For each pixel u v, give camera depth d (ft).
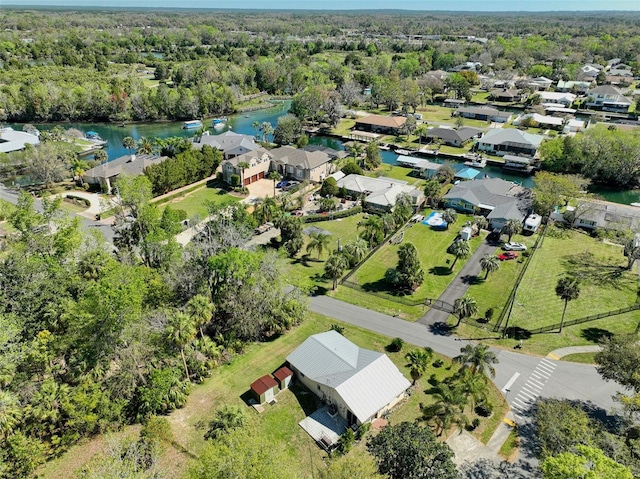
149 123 573.33
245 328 181.37
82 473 122.01
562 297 185.06
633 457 116.47
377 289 224.33
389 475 115.44
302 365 164.45
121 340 150.92
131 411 151.23
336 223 294.46
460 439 142.10
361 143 475.31
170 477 129.70
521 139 425.69
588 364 173.27
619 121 523.70
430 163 386.93
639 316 200.34
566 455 103.65
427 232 282.36
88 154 440.04
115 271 171.63
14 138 414.82
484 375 150.41
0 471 122.93
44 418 133.59
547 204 284.41
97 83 595.06
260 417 151.43
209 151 368.48
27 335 158.71
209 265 188.14
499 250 259.60
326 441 140.15
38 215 219.41
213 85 622.13
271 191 348.18
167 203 324.39
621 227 258.37
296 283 210.59
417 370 159.43
